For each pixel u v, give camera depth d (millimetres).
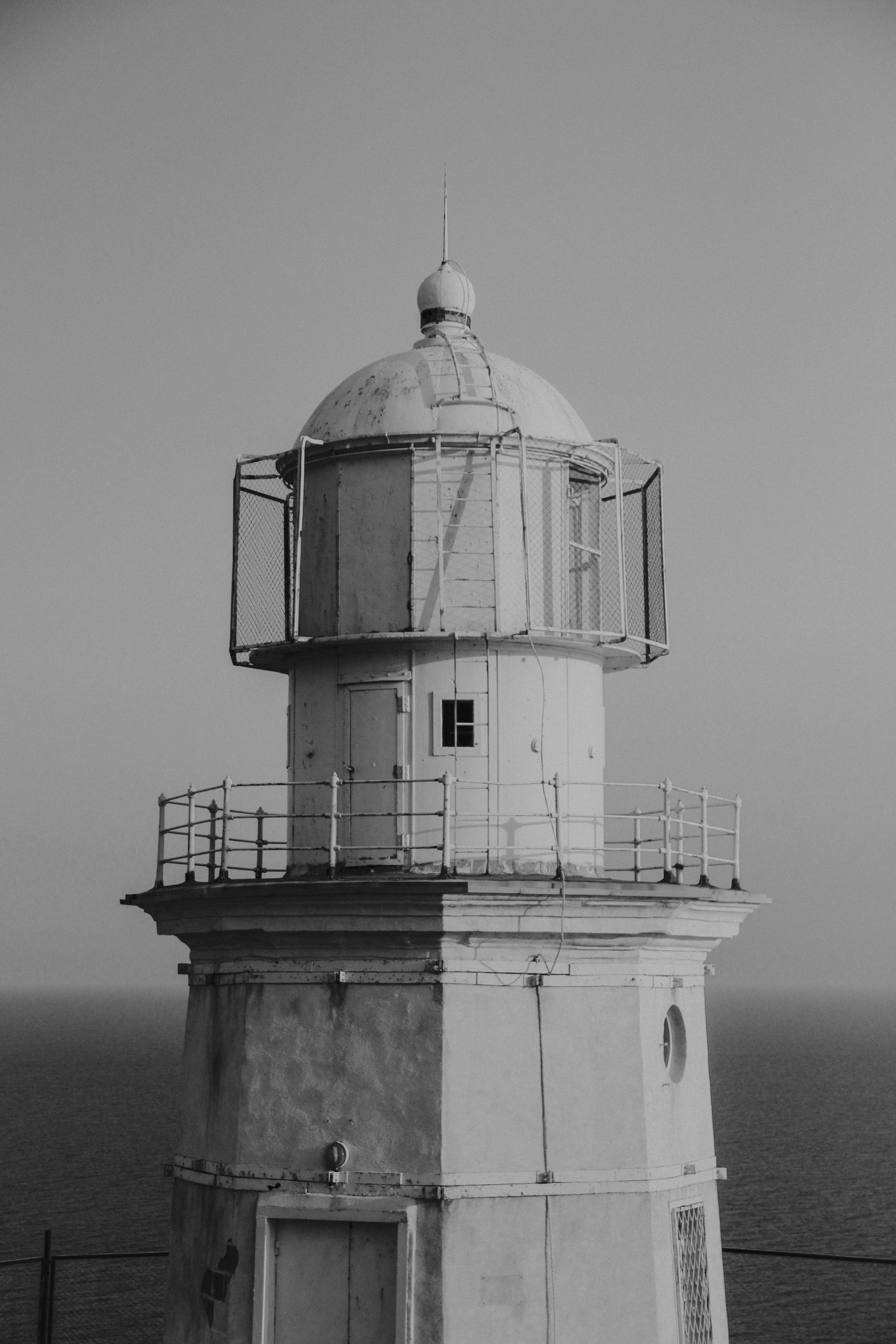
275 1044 23078
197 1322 23422
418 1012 22516
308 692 24875
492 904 22078
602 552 26172
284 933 22922
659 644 25141
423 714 24000
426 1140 22156
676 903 23172
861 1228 93562
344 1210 22109
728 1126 145500
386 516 24672
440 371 25234
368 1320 22000
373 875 22969
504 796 23828
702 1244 24422
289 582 25969
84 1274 79062
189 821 24453
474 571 24406
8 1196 100438
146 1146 123625
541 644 24266
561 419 25656
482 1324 21859
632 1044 23234
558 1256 22297
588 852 24594
